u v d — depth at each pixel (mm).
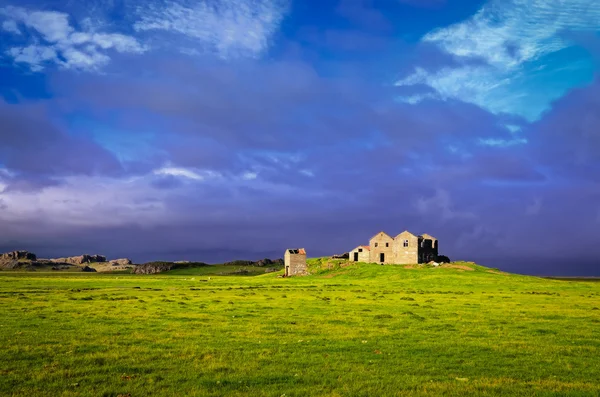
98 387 22109
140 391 21547
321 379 23797
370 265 165500
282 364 26984
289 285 121938
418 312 53906
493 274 139500
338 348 31625
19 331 38062
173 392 21438
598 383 23547
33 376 23891
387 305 62594
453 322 45031
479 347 32344
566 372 25844
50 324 42281
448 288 103625
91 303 64562
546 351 31188
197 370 25469
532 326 42625
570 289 102062
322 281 138375
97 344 32500
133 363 27016
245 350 30766
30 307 58094
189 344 32812
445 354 30141
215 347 31719
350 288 106000
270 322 44312
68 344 32469
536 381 23953
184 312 52969
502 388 22406
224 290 101000
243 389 22031
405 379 24000
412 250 175000
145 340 34188
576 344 34031
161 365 26531
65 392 21141
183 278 194125
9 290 96750
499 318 48500
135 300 70188
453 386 22719
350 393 21453
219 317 48031
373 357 29047
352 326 41906
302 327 41000
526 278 130500
